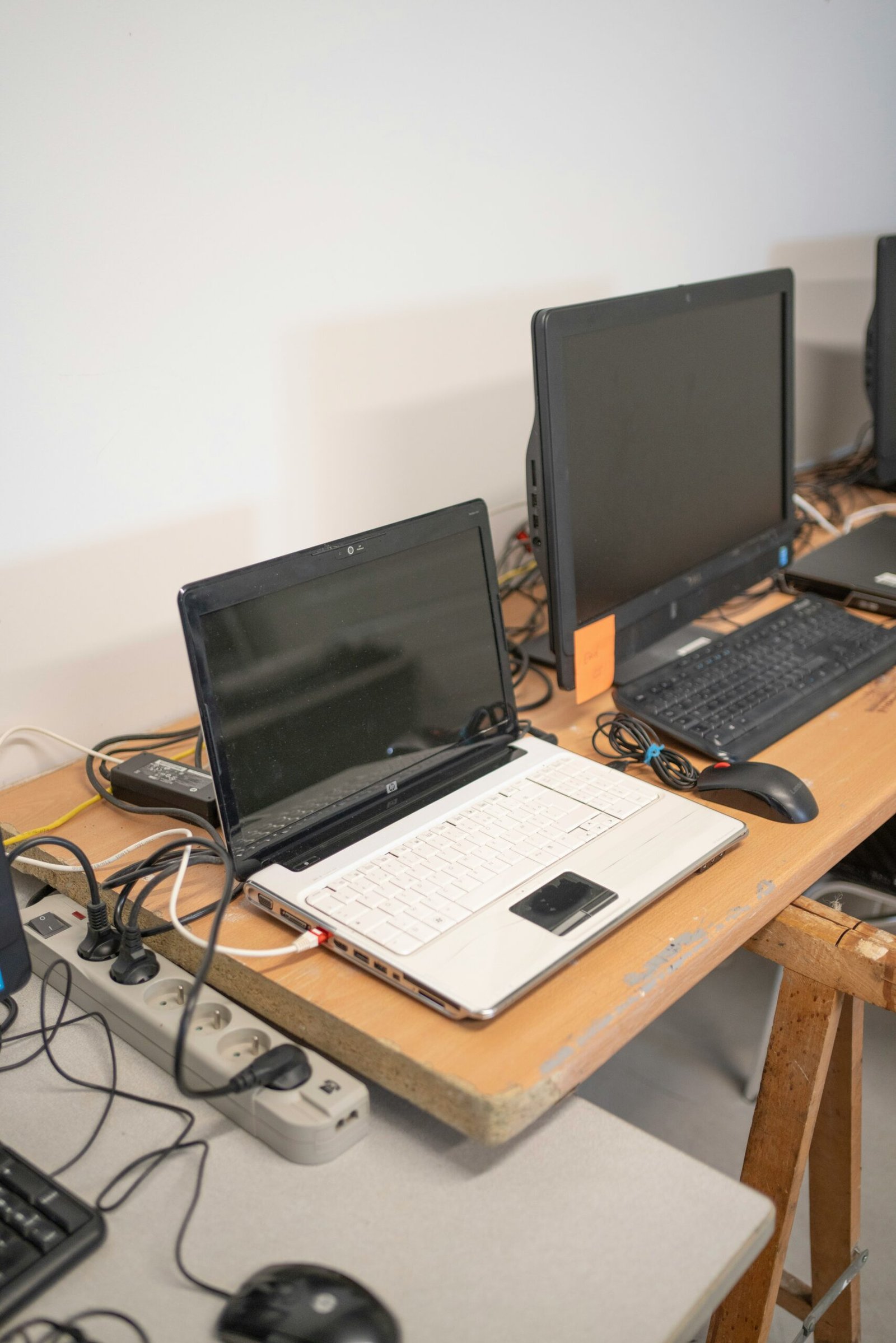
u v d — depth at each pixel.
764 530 1.51
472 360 1.54
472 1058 0.74
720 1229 0.70
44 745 1.20
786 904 0.97
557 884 0.89
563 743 1.21
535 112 1.50
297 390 1.32
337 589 0.99
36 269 1.06
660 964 0.84
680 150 1.76
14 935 0.90
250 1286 0.65
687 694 1.25
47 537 1.14
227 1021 0.84
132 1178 0.74
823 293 2.21
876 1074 1.70
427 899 0.88
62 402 1.11
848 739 1.20
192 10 1.10
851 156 2.16
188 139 1.13
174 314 1.17
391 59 1.29
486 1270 0.67
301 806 0.96
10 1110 0.81
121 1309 0.65
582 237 1.64
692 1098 1.68
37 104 1.01
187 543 1.26
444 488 1.57
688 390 1.31
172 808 1.06
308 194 1.26
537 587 1.69
